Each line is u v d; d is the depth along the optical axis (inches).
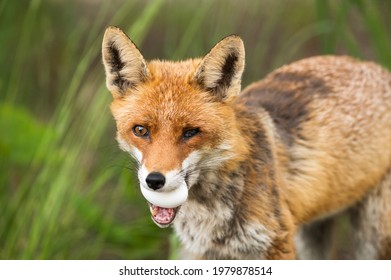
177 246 485.7
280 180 418.6
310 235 519.8
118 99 391.9
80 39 728.3
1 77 659.4
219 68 379.9
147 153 362.3
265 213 402.9
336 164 449.7
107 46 388.5
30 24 667.4
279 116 437.7
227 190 396.5
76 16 733.9
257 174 402.0
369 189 479.2
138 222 577.3
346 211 503.2
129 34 538.9
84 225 557.9
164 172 350.3
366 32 761.0
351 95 463.5
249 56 721.0
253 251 412.2
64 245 543.5
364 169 464.1
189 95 375.2
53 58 713.0
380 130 471.2
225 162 386.6
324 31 601.0
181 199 356.8
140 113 371.2
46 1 688.4
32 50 685.3
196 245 422.3
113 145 545.6
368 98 470.3
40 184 531.5
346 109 457.4
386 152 475.5
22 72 681.6
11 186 602.5
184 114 368.5
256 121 414.9
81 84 684.7
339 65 477.7
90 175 625.0
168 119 367.6
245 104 426.3
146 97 376.8
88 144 534.6
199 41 645.3
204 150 372.5
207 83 379.9
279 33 757.3
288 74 470.3
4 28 654.5
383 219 479.5
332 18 695.1
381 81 484.7
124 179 542.6
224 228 406.9
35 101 707.4
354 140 456.8
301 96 451.5
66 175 517.7
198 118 369.4
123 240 565.3
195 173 373.1
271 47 748.6
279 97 448.1
